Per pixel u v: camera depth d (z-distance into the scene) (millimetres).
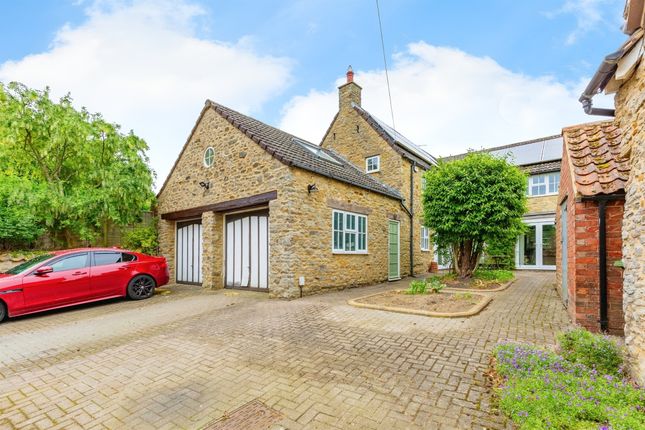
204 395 3328
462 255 11281
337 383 3498
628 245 3494
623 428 2195
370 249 11672
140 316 6973
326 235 9656
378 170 14781
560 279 8359
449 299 7582
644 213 3027
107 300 8836
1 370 4203
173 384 3604
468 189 10312
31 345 5195
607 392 2721
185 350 4691
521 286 10195
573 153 5836
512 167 10492
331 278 9727
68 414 3059
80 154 11328
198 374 3842
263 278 9781
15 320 6926
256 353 4473
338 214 10234
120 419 2945
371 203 11891
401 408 2967
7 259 9641
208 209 10797
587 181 5055
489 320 5828
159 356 4492
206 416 2941
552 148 18594
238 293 9625
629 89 3531
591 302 5008
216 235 10758
